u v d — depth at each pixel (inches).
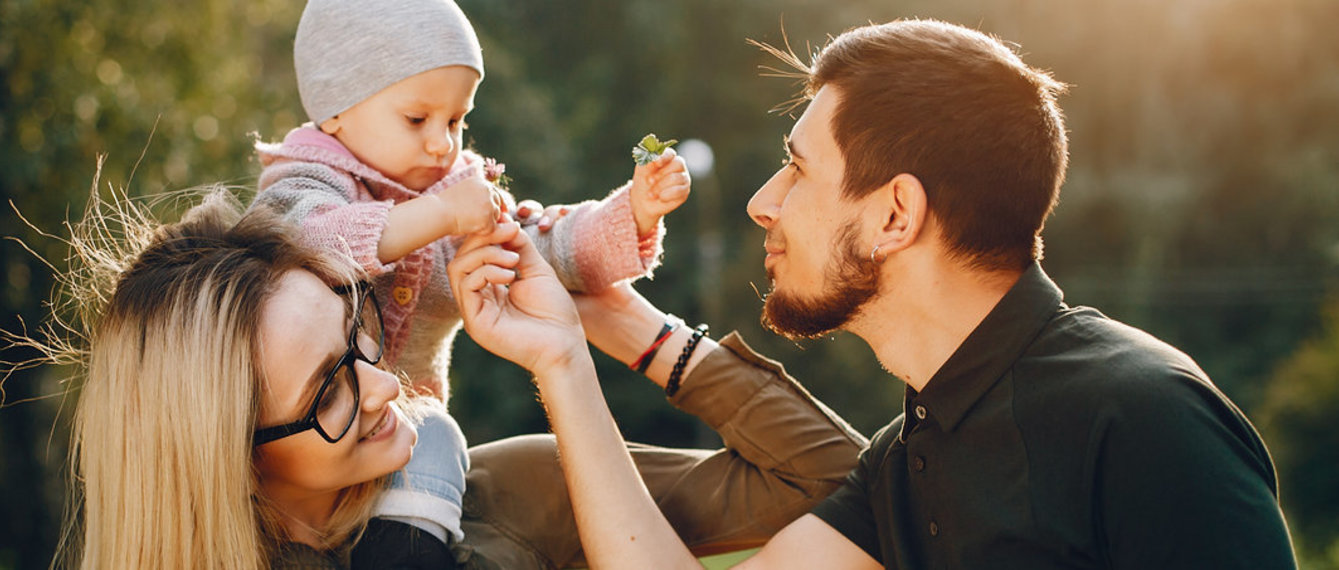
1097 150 945.5
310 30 75.5
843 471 75.6
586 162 900.6
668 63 939.3
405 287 70.2
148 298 57.2
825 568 69.4
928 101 64.3
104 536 57.0
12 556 418.6
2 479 416.5
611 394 761.0
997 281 65.4
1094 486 57.3
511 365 709.9
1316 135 892.6
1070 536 57.8
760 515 75.9
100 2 386.3
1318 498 508.7
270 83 499.2
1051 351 61.5
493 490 73.4
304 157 73.2
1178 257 872.9
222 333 55.7
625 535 64.6
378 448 59.7
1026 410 60.3
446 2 76.5
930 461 64.1
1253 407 726.5
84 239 65.0
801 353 748.0
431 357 75.5
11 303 381.4
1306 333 759.7
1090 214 893.2
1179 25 925.8
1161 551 54.3
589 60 938.7
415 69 73.0
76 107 373.7
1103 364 59.0
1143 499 55.1
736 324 772.6
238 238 60.2
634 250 74.6
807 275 69.0
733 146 937.5
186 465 55.4
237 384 55.4
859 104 65.7
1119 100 941.2
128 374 56.8
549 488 74.8
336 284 60.6
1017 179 64.0
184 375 55.5
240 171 402.6
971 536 61.2
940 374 63.5
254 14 461.1
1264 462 58.2
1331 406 519.5
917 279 66.0
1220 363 778.2
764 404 76.5
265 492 59.1
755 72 933.8
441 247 74.0
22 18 368.8
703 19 937.5
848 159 66.1
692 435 764.6
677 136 932.6
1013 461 60.2
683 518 77.2
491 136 764.0
